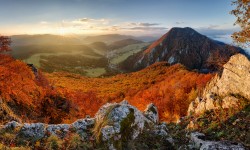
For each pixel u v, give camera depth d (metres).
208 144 13.18
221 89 22.47
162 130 16.81
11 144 13.54
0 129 14.85
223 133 14.98
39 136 14.88
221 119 17.36
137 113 16.73
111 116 15.61
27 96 45.00
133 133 15.48
